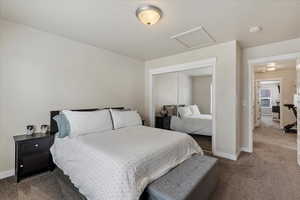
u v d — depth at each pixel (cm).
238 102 306
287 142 397
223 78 299
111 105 354
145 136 227
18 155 201
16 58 225
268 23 221
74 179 179
